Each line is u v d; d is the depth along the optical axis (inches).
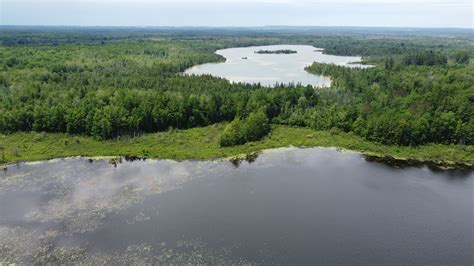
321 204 2287.2
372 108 3750.0
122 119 3329.2
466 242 1923.0
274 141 3405.5
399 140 3289.9
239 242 1867.6
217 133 3540.8
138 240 1855.3
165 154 2997.0
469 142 3270.2
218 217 2098.9
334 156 3112.7
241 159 3004.4
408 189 2519.7
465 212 2220.7
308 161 2994.6
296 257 1768.0
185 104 3698.3
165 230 1951.3
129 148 3088.1
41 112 3353.8
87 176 2583.7
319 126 3762.3
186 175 2659.9
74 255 1727.4
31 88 3951.8
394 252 1830.7
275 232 1967.3
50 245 1798.7
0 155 2861.7
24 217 2042.3
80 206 2171.5
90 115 3316.9
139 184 2485.2
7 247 1775.3
